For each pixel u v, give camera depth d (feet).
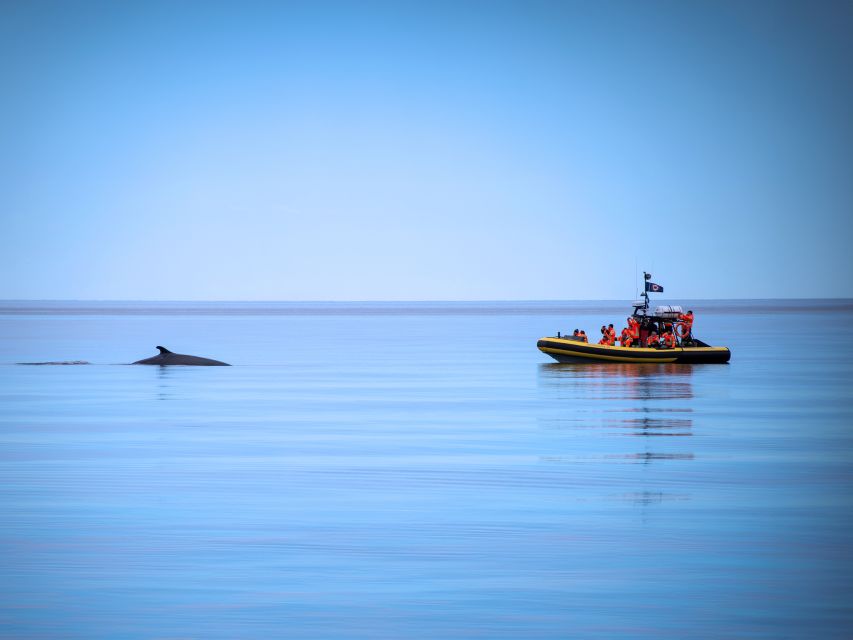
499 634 162.20
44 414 433.48
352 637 160.97
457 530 223.71
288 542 213.87
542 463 307.37
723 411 446.60
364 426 396.57
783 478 282.36
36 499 254.88
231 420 415.44
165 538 216.74
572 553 205.36
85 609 172.76
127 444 346.54
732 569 194.39
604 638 160.66
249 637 160.86
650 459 314.55
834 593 180.75
